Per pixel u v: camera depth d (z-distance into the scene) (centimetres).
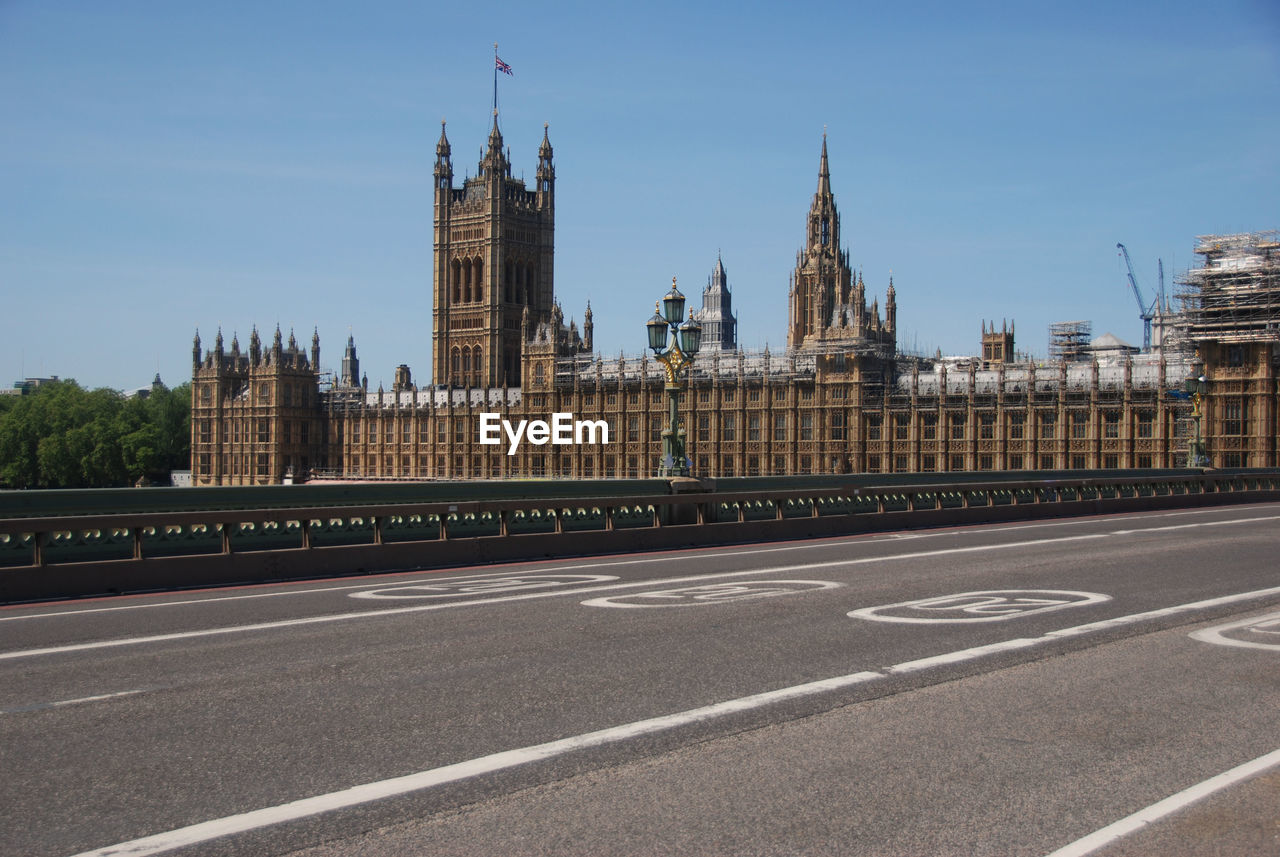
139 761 1516
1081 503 6388
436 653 2175
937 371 15338
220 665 2077
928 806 1346
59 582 2986
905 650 2194
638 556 4041
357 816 1316
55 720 1709
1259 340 11219
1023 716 1722
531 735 1623
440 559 3731
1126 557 3866
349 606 2778
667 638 2316
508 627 2452
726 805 1348
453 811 1331
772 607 2714
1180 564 3638
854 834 1262
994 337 18538
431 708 1769
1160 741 1597
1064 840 1247
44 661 2119
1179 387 11838
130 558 3231
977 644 2252
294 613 2670
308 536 3459
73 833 1270
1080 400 12481
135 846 1232
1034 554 3991
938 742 1590
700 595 2925
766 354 14862
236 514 3309
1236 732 1642
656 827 1282
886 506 5438
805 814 1321
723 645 2244
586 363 18375
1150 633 2372
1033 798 1373
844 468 14025
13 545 3064
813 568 3566
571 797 1375
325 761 1511
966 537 4803
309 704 1795
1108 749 1559
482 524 3975
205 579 3238
